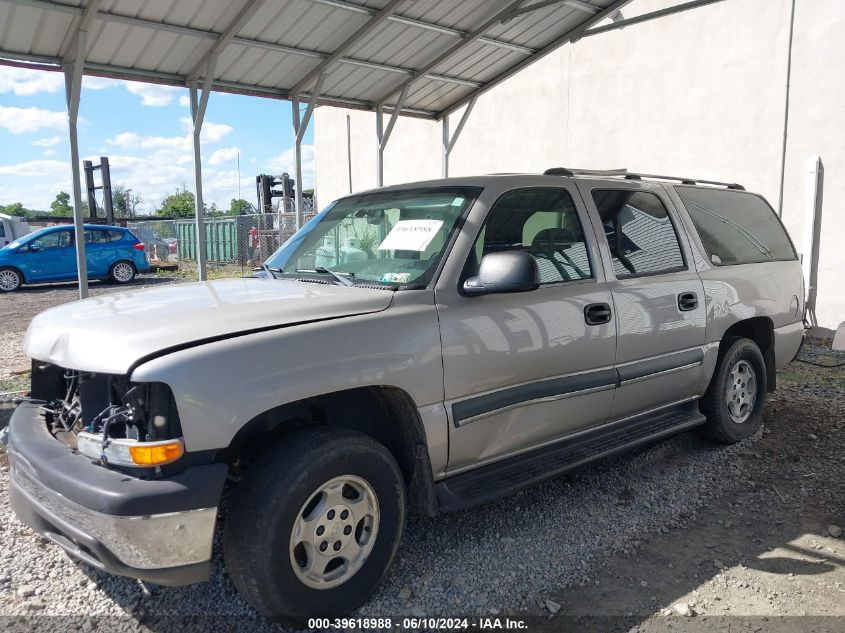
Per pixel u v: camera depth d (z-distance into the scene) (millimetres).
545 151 12328
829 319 9000
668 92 10438
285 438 2779
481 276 3176
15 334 10477
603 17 9180
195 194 8438
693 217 4844
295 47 8359
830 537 3666
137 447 2416
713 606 3025
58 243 17734
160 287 3707
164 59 7953
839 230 8859
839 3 8633
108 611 2965
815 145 8977
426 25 8352
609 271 4039
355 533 2902
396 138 16188
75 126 7207
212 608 2986
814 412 5906
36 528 2838
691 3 8266
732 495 4219
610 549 3527
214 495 2449
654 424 4406
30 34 6871
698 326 4578
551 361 3623
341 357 2822
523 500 4125
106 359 2545
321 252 3988
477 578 3236
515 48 9633
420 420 3098
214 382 2496
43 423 3064
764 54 9344
